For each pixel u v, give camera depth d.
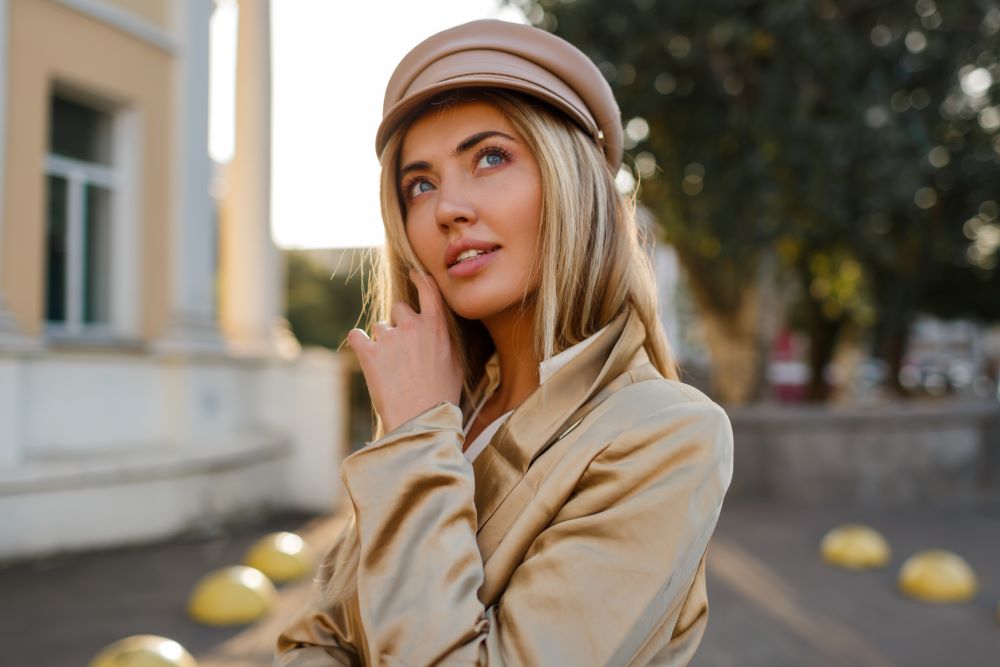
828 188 8.74
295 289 23.05
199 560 5.77
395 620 0.78
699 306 11.52
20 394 5.68
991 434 9.89
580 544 0.79
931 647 4.16
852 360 23.58
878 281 16.14
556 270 0.97
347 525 1.18
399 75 1.04
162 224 7.44
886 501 9.07
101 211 7.16
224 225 8.90
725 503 8.89
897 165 9.16
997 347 49.69
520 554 0.85
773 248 10.65
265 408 8.29
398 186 1.08
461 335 1.26
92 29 6.73
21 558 5.47
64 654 3.81
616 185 1.08
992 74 11.20
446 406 0.91
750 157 8.88
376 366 0.98
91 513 5.92
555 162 0.97
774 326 11.18
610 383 0.94
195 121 7.69
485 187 0.99
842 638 4.29
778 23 8.32
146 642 3.28
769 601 5.02
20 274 6.11
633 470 0.82
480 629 0.78
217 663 3.79
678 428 0.83
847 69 8.86
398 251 1.09
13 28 6.04
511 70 0.97
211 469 6.99
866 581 5.59
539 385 1.01
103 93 6.90
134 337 7.13
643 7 8.74
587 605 0.77
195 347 7.30
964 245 14.70
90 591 4.90
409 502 0.84
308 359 8.27
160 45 7.40
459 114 1.00
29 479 5.43
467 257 1.00
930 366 47.16
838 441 9.09
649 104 9.09
